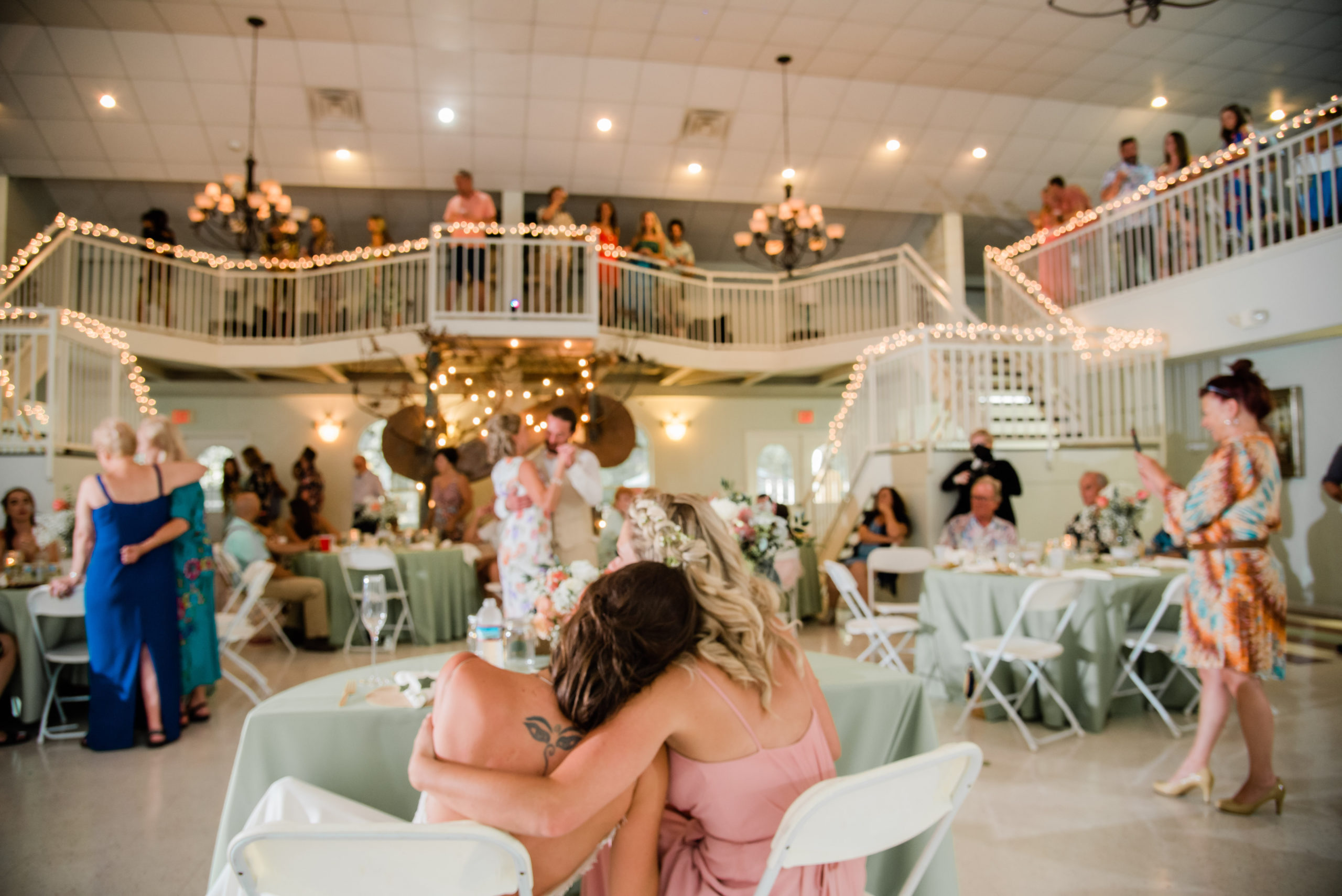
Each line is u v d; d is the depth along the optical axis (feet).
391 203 39.75
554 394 36.63
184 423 39.17
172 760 14.06
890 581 25.59
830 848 5.09
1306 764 13.16
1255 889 9.22
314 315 35.40
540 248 33.68
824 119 36.73
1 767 13.75
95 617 14.48
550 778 4.64
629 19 31.01
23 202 36.17
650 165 38.17
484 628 8.41
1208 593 11.48
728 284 38.78
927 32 32.22
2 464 22.80
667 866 5.55
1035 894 9.18
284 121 34.63
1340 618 26.35
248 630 18.07
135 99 33.22
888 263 36.32
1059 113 37.78
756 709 5.41
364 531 31.09
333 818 6.23
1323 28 32.94
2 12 29.60
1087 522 20.06
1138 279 30.58
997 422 29.27
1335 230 23.38
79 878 9.80
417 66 32.94
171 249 33.35
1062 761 13.55
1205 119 39.17
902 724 8.44
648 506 6.55
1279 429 28.71
